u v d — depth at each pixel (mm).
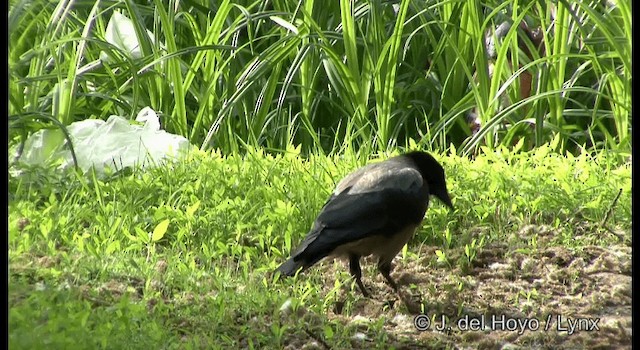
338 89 13898
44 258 9383
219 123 13305
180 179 11703
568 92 14109
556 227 10664
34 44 12797
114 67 14164
